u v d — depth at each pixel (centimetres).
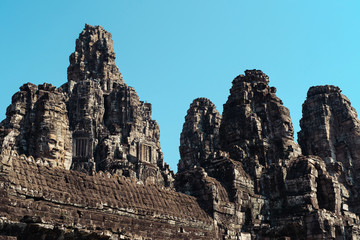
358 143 8219
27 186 4319
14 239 3728
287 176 6569
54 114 8150
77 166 11638
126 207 4966
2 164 4209
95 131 12938
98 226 4353
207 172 6650
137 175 12156
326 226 6066
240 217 6169
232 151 6944
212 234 5675
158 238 5019
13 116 8756
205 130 12838
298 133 8725
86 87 13500
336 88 8756
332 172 7925
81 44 16050
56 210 4281
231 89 7619
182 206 5672
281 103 7525
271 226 6303
